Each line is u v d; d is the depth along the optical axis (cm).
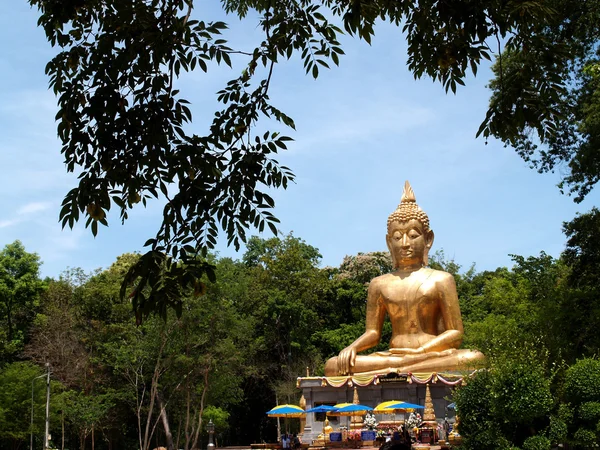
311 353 5478
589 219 2847
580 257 2894
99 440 5491
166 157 1013
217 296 4225
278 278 5853
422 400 3281
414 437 2995
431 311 3506
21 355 5591
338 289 5841
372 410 3056
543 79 1116
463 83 1223
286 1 1202
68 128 1036
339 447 3175
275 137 1053
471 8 1046
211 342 4291
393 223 3691
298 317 5584
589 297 2842
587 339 2895
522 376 1889
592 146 2569
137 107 1019
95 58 1054
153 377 4103
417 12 1202
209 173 1037
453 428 2908
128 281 966
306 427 3494
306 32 1161
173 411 4941
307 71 1187
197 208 1019
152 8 1052
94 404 4497
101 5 1112
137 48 1031
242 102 1160
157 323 4078
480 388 1973
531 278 3531
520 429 1923
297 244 6041
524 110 1092
